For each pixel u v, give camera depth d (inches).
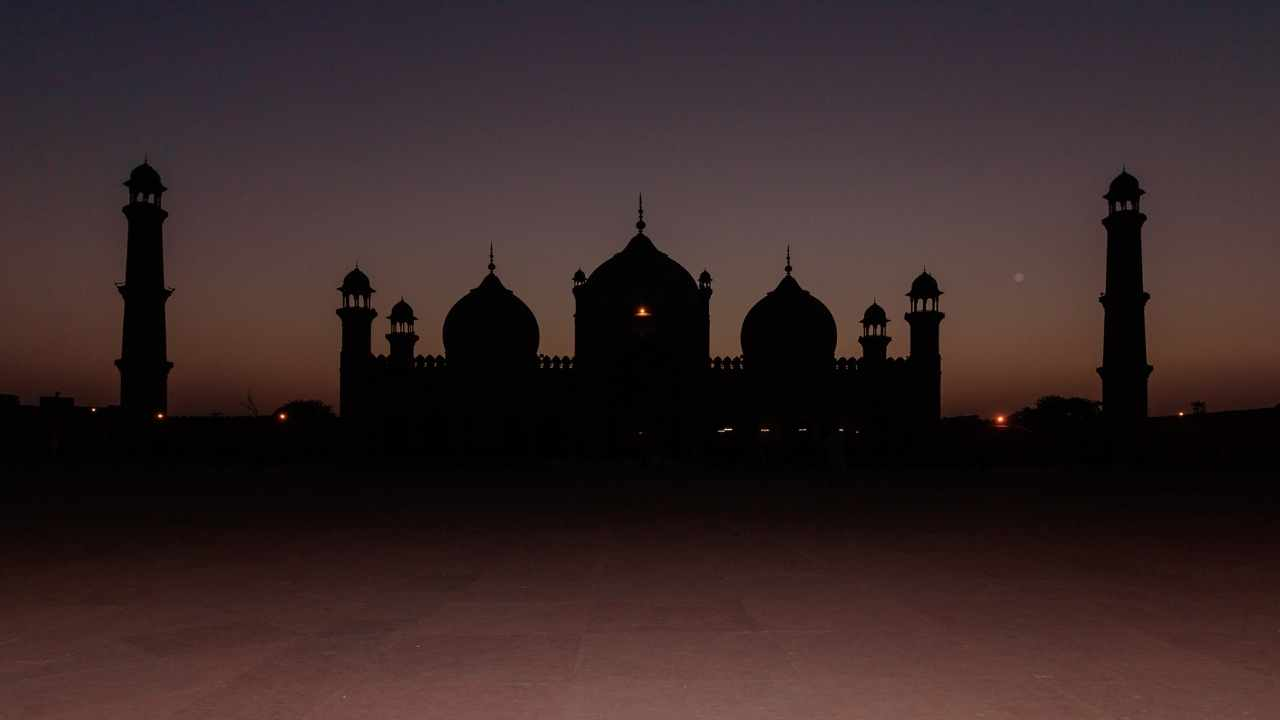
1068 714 142.9
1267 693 153.2
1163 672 165.3
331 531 381.4
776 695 152.5
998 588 246.5
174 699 151.3
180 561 297.3
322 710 145.5
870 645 184.5
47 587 250.8
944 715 142.6
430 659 174.6
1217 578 263.0
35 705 148.4
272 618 210.7
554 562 292.8
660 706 147.1
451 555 309.3
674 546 331.0
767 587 247.9
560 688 156.2
